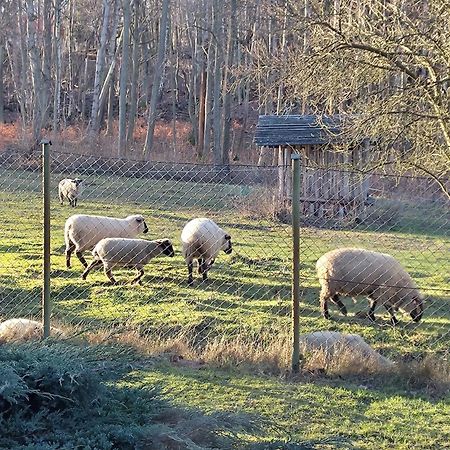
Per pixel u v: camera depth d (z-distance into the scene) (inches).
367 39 446.3
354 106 454.6
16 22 2049.7
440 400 283.1
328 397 281.9
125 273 557.9
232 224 794.8
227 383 293.0
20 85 2031.3
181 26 2142.0
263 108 1756.9
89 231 581.6
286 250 653.3
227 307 449.4
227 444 196.2
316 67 436.8
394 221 753.0
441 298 502.0
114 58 1621.6
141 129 1823.3
